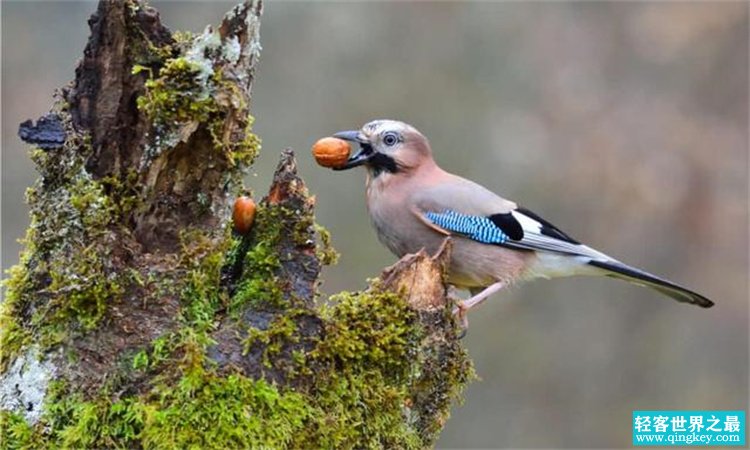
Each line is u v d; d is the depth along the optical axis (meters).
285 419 6.04
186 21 18.45
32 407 6.08
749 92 20.77
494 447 18.23
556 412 18.80
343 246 17.39
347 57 18.84
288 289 6.28
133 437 5.89
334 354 6.31
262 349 6.13
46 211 6.15
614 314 19.42
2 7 18.44
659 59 20.30
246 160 6.45
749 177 20.00
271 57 18.62
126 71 6.17
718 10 20.16
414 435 6.76
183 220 6.35
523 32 19.83
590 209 19.53
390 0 19.22
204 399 5.93
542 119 19.58
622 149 19.78
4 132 17.88
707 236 19.92
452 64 19.27
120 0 6.08
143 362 6.00
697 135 20.05
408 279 6.70
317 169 17.91
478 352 18.77
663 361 19.38
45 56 18.48
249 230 6.47
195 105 6.09
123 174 6.23
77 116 6.21
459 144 18.89
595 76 20.09
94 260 6.05
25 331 6.21
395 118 18.69
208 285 6.27
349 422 6.30
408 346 6.62
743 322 19.70
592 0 20.27
